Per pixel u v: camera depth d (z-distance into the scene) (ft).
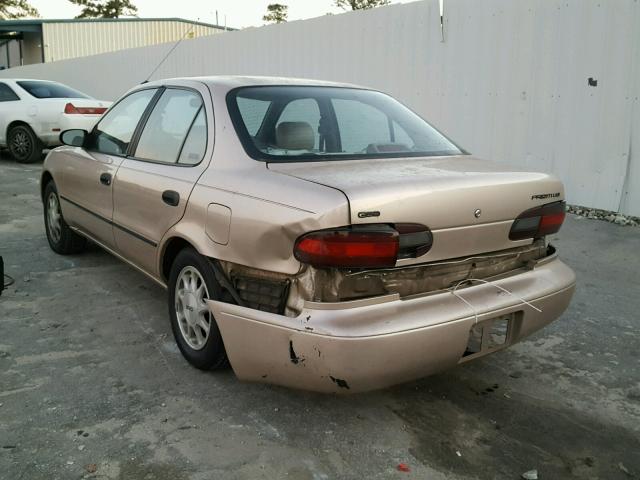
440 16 26.40
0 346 11.53
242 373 9.16
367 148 10.48
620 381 10.83
